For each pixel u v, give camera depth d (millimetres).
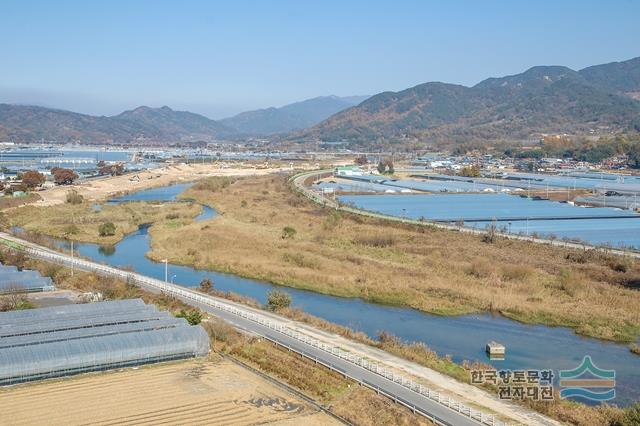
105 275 100938
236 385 58781
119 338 64375
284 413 52812
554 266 110562
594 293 94562
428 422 50281
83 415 52000
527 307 88375
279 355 66188
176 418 51625
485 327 82062
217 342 70750
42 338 65250
